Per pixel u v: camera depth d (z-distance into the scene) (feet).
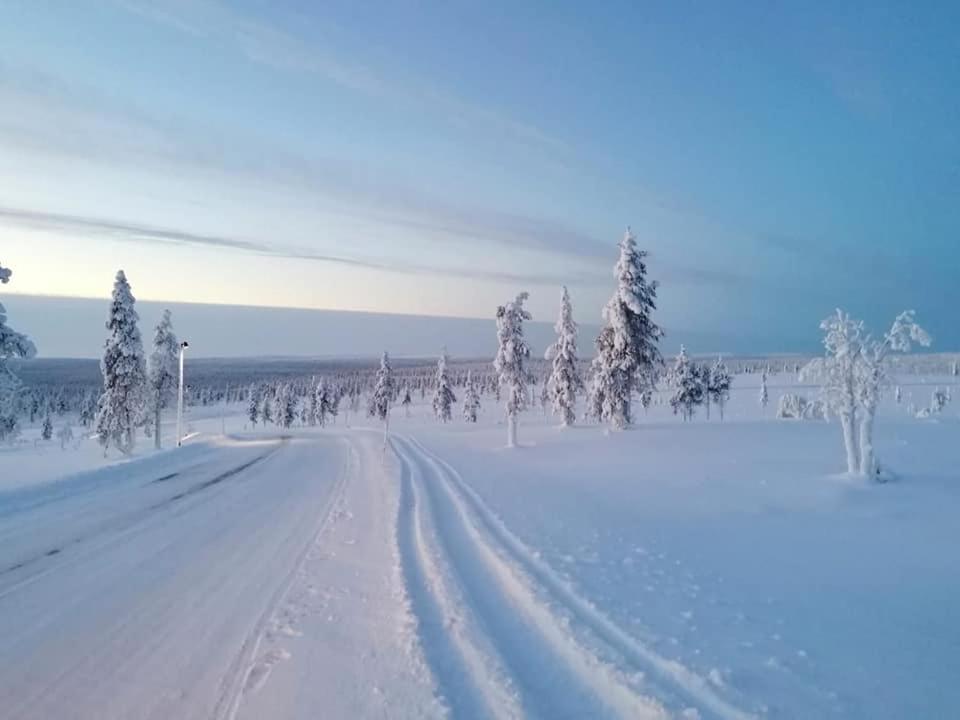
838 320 54.03
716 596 23.35
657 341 121.19
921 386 350.02
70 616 22.53
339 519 42.93
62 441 178.50
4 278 68.90
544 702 15.28
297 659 18.34
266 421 331.16
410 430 208.33
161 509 47.93
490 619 21.58
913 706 14.53
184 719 14.78
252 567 29.60
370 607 23.17
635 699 15.10
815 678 16.02
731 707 14.40
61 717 14.96
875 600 22.90
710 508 43.57
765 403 266.98
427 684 16.42
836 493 46.93
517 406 115.03
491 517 41.39
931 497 44.45
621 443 96.53
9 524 41.50
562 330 147.23
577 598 23.07
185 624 21.59
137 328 135.03
